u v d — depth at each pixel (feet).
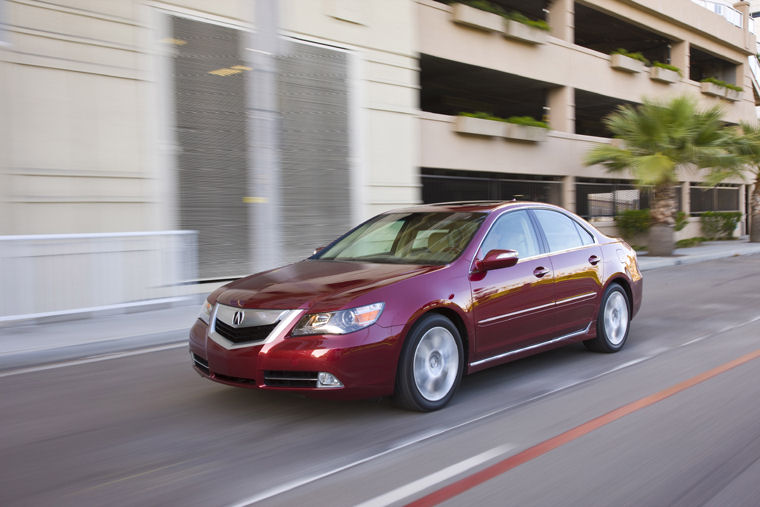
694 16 84.43
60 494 10.83
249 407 15.48
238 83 36.78
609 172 63.82
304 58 40.01
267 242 29.48
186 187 34.68
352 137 42.80
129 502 10.50
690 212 89.20
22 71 28.89
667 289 38.96
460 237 17.03
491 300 16.21
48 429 14.23
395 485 10.96
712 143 61.16
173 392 17.06
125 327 25.30
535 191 62.69
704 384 17.12
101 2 31.17
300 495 10.64
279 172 38.93
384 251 17.88
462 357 15.58
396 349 14.03
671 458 12.01
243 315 14.21
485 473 11.40
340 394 13.50
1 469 11.96
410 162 46.37
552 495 10.50
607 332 20.47
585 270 19.39
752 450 12.36
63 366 20.53
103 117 31.35
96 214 31.24
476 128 53.57
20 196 28.86
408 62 46.03
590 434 13.33
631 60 71.61
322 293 14.17
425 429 13.75
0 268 24.79
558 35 65.67
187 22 34.50
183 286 30.58
